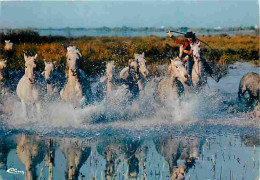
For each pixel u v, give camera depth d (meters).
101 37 52.34
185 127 16.88
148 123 17.34
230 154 13.60
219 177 11.52
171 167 12.41
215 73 28.56
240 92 20.28
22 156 13.44
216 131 16.25
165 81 18.11
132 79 18.69
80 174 11.87
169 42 46.09
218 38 51.91
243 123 17.55
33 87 17.44
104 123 17.33
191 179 11.45
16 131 16.31
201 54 19.72
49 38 46.00
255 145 14.59
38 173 12.10
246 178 11.45
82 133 16.03
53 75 18.20
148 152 13.84
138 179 11.41
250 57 41.31
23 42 40.38
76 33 55.38
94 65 31.44
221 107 19.94
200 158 13.25
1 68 19.86
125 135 15.74
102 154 13.62
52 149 14.16
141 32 59.97
